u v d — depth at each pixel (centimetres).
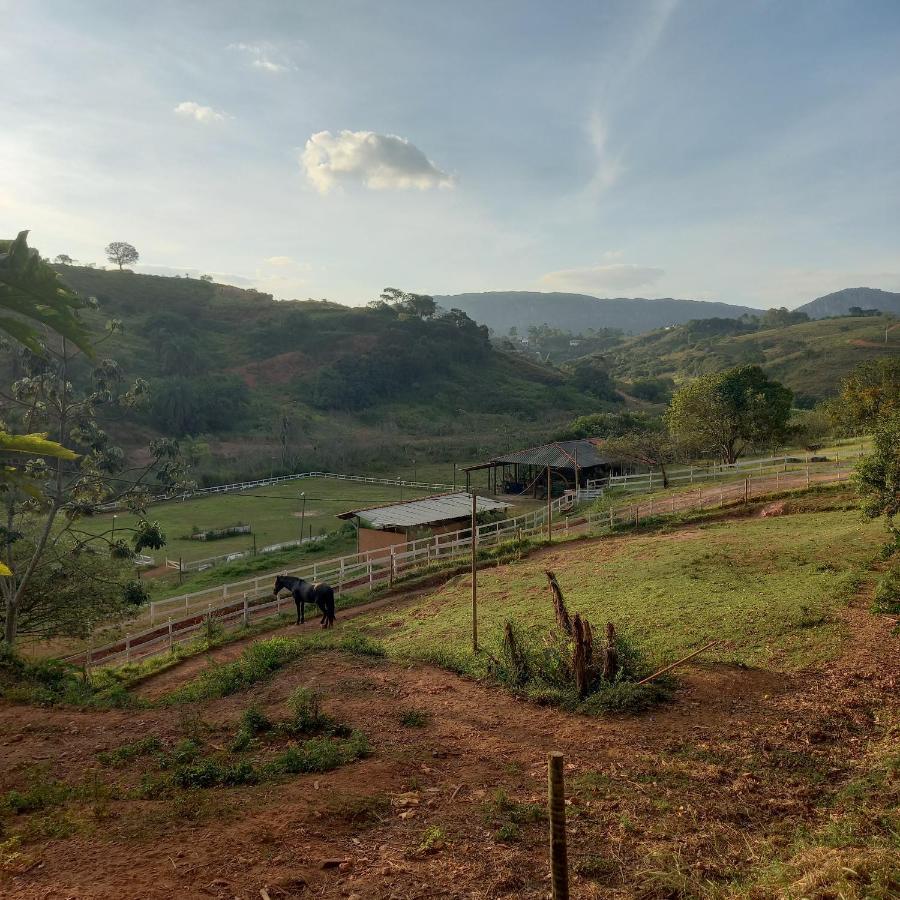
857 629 1373
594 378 15925
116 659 2269
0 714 1166
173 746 984
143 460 8038
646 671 1248
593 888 624
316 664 1443
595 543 2903
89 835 667
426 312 18850
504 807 770
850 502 2747
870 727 1007
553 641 1337
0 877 579
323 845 663
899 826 718
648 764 916
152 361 11925
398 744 983
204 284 18675
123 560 2878
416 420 12412
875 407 4094
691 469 4156
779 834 755
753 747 962
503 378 15612
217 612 2645
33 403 2672
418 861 647
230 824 694
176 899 550
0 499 2403
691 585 1889
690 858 696
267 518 5547
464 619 1958
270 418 11019
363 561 3541
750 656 1323
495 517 3919
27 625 2506
